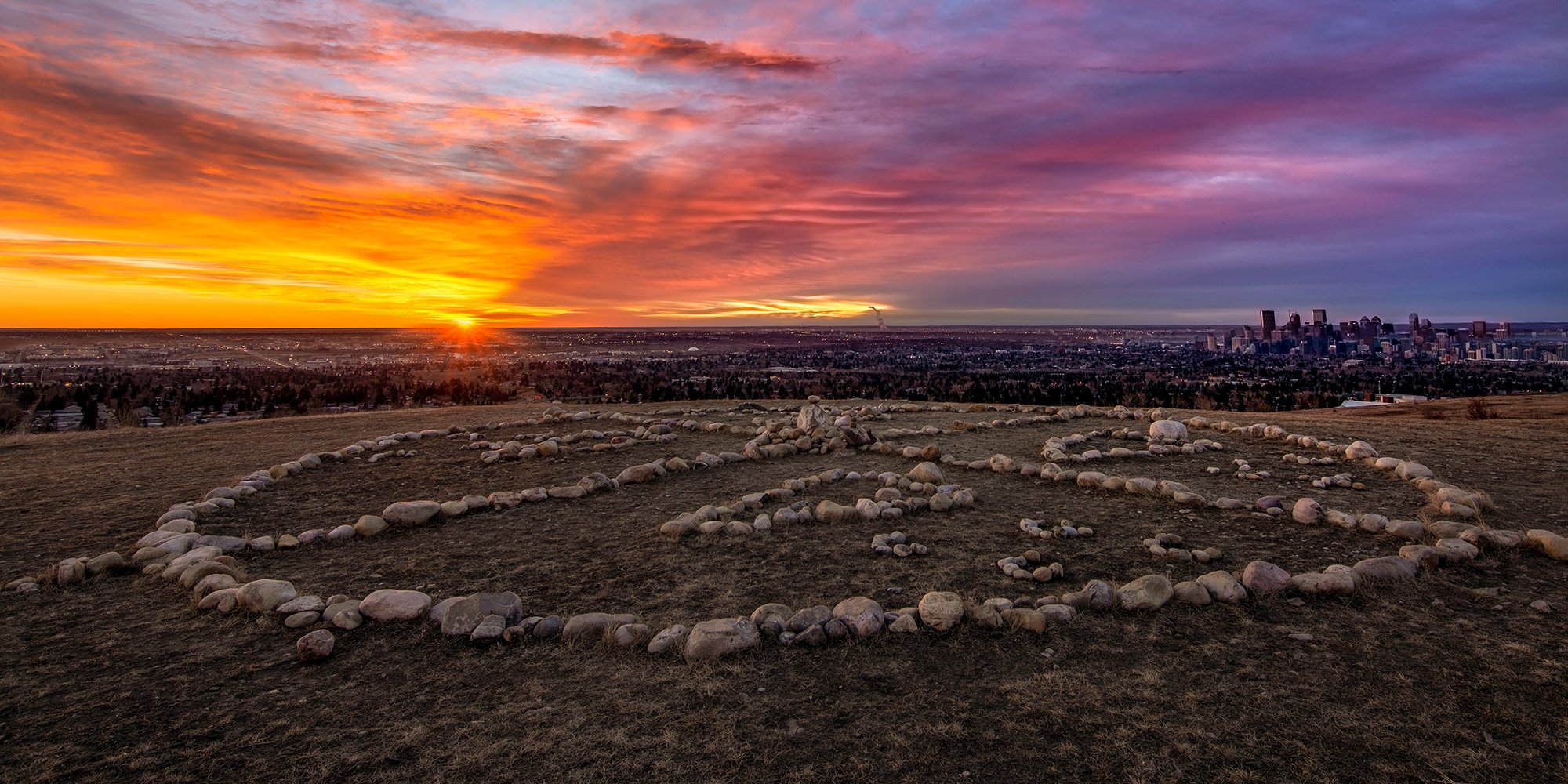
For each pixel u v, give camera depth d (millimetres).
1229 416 20109
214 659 5395
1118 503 9727
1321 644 5371
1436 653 5203
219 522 9305
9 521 9289
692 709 4648
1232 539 8117
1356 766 3980
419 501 9234
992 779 3934
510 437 16641
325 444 15836
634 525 8906
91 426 26969
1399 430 15594
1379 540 7969
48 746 4293
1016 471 11555
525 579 7082
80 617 6148
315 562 7672
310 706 4734
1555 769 3918
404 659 5371
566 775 3994
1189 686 4836
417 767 4082
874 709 4625
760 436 14750
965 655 5309
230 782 3963
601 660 5293
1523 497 9656
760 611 5805
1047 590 6637
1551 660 5059
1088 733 4324
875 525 8656
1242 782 3859
